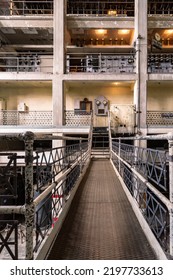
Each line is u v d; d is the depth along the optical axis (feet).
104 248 6.85
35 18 36.47
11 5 40.24
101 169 22.65
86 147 25.13
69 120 42.16
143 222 8.18
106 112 42.65
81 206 11.10
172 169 5.12
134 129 35.19
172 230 5.18
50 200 7.64
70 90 43.39
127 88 42.91
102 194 13.37
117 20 37.14
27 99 43.14
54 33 35.68
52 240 7.11
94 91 43.27
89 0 42.47
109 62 42.06
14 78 35.42
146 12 35.58
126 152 15.83
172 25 36.73
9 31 39.42
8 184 4.73
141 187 9.61
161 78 35.27
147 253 6.57
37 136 5.32
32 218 4.71
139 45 35.40
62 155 12.20
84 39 44.09
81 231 8.13
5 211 4.59
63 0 35.99
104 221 9.10
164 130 34.81
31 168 4.69
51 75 35.50
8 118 42.39
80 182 16.61
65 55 36.58
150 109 42.39
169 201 5.29
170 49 42.16
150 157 8.25
